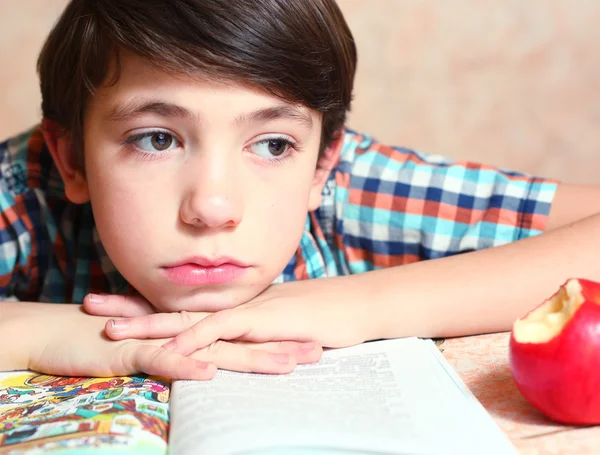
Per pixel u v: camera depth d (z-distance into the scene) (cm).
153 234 72
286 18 71
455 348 76
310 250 105
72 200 90
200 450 51
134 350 70
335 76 82
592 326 55
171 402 61
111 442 52
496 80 177
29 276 104
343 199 105
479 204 100
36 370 76
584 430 58
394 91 177
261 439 52
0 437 54
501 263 81
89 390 66
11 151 102
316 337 74
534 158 181
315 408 58
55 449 51
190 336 70
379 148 107
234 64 68
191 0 68
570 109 179
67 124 84
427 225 102
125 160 72
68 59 79
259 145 73
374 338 77
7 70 171
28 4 169
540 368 56
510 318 79
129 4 70
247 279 75
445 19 174
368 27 174
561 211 97
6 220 100
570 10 174
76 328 77
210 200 68
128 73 70
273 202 74
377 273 83
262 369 68
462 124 179
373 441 52
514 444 56
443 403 59
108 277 104
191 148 71
